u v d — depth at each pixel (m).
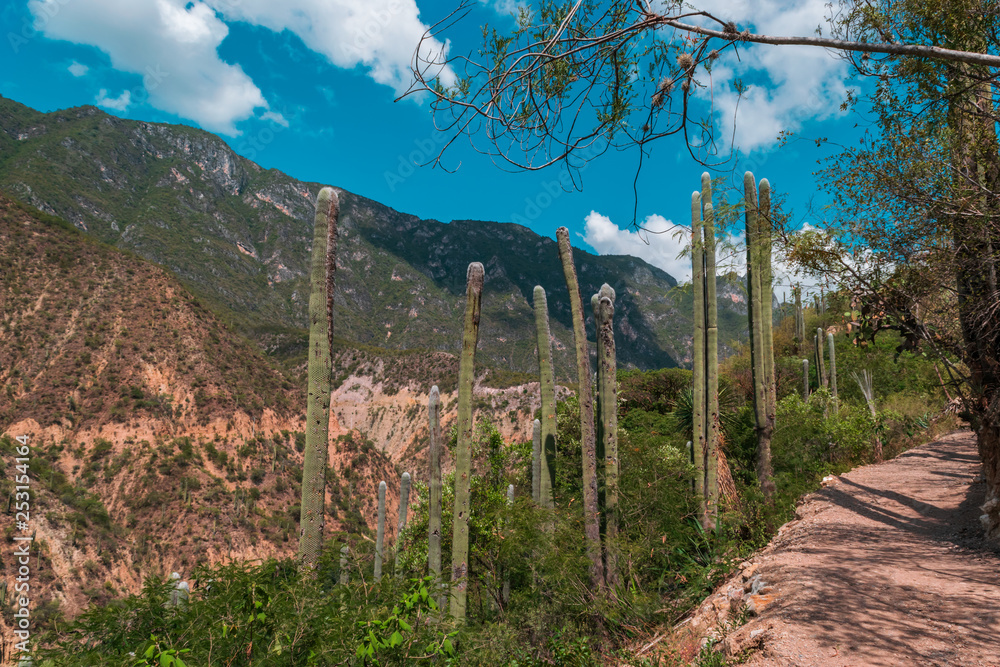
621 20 2.81
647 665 4.65
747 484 12.12
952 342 5.81
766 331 10.61
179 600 4.09
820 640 3.43
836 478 9.98
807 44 2.82
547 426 9.46
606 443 8.07
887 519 6.89
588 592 7.23
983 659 2.92
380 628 3.69
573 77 2.85
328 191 7.01
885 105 4.62
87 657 3.49
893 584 4.38
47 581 40.62
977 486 7.46
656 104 2.93
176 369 71.94
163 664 3.09
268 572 4.50
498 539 9.00
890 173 4.68
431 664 4.06
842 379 19.23
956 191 4.49
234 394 73.75
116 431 60.94
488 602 9.15
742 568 6.23
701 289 9.77
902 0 4.02
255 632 3.87
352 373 139.12
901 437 13.12
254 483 64.81
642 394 19.61
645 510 8.78
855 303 5.85
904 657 3.08
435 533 7.70
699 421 9.52
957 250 4.78
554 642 6.33
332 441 77.88
